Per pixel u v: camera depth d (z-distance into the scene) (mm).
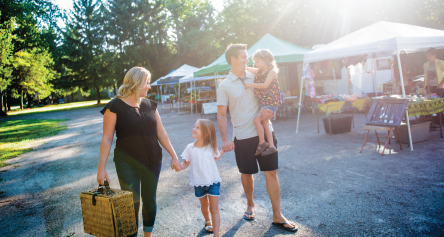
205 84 26531
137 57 33156
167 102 29469
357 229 2836
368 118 5836
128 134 2369
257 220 3164
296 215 3230
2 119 23312
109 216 1982
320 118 10359
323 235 2773
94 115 20688
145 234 2562
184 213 3494
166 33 36781
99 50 36062
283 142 6953
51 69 35000
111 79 35469
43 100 48562
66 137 10734
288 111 11164
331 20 18094
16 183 5230
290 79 15547
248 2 21703
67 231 3225
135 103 2471
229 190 4113
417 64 14125
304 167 4902
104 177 2219
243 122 2945
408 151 5355
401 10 16406
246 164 2977
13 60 23891
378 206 3283
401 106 5449
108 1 35781
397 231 2742
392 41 5797
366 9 16969
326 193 3758
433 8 16234
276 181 2990
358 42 6688
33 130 13648
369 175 4285
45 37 31016
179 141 8172
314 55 7441
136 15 35875
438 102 6000
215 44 33031
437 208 3119
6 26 22203
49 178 5422
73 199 4219
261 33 21062
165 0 36375
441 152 5098
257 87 2859
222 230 3008
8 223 3518
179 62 36188
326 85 12930
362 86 12539
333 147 6098
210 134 2805
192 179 2830
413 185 3777
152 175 2498
